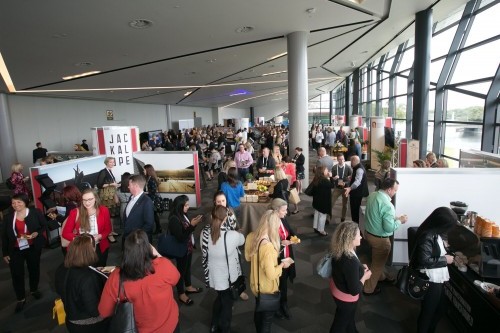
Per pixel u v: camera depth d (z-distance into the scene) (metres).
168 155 6.93
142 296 1.79
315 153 17.28
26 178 7.15
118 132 6.63
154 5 4.81
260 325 2.56
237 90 20.67
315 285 3.79
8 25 4.95
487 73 6.40
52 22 5.06
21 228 3.43
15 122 11.99
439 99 8.27
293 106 7.87
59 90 11.80
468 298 2.69
